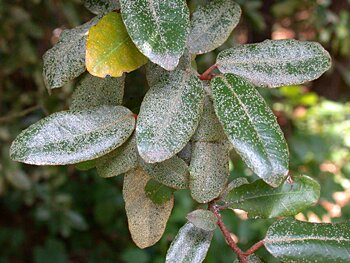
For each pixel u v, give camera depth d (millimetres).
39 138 223
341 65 1051
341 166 891
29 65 631
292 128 933
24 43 610
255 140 209
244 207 247
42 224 968
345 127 935
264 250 628
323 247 231
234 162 643
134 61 222
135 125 234
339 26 891
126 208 251
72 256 973
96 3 260
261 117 214
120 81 252
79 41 251
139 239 253
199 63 482
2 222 1012
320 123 936
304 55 235
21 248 983
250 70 235
